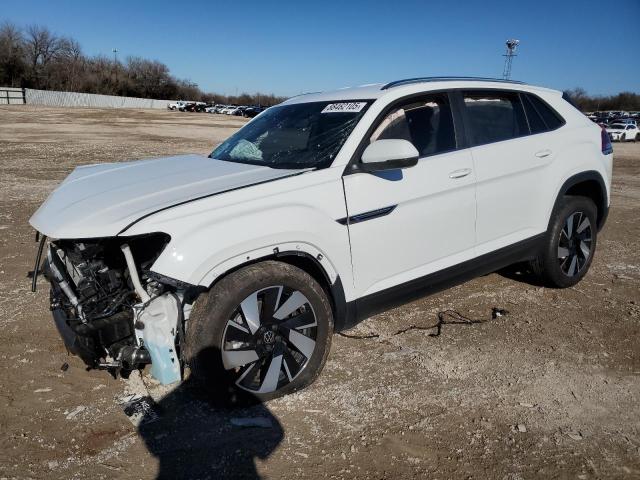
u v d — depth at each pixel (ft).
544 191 14.05
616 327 13.41
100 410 9.77
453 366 11.46
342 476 8.23
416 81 12.55
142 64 317.22
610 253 20.11
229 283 9.16
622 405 10.11
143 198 9.65
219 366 9.20
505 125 13.61
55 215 9.66
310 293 9.95
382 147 10.19
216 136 88.53
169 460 8.54
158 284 9.15
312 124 12.15
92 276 9.38
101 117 146.20
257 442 8.98
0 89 206.59
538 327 13.37
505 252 13.41
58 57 276.82
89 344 9.23
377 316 13.97
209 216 9.09
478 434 9.22
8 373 10.91
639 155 73.61
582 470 8.38
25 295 14.89
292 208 9.75
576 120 15.37
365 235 10.71
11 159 47.50
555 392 10.50
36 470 8.25
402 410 9.87
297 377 10.15
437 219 11.82
